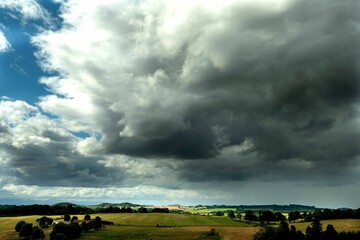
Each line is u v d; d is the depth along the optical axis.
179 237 121.44
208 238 118.06
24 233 119.38
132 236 124.44
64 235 115.25
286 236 107.25
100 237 121.31
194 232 136.00
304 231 127.38
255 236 112.81
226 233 131.62
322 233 108.38
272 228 112.75
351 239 105.81
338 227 131.88
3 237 120.56
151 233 133.75
